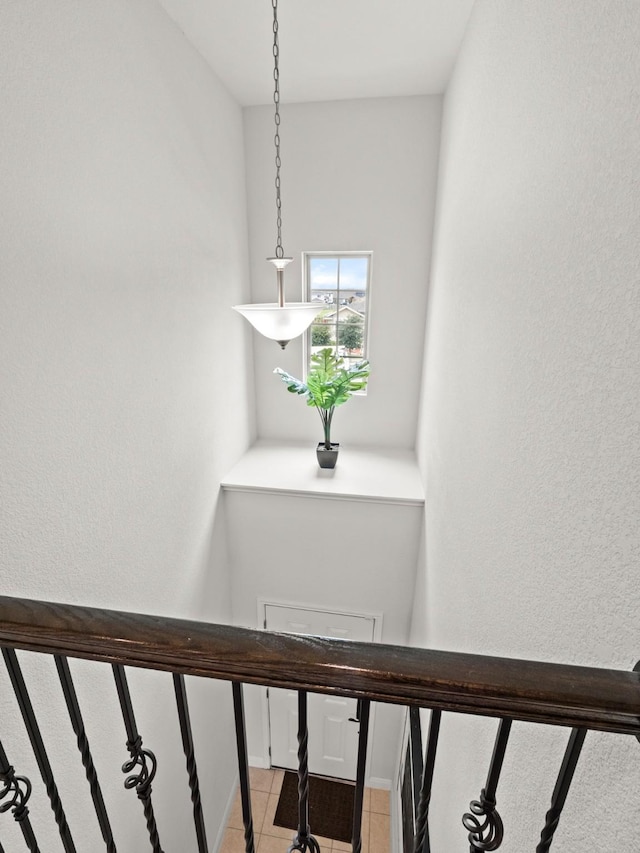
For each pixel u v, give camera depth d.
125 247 1.81
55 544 1.48
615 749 0.65
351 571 3.20
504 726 0.59
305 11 2.12
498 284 1.41
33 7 1.29
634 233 0.66
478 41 1.86
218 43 2.37
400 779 3.18
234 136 3.07
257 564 3.28
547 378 0.99
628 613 0.65
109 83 1.66
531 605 1.02
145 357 2.00
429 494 2.74
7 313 1.25
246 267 3.46
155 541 2.15
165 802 2.33
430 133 3.11
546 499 0.96
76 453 1.56
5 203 1.23
